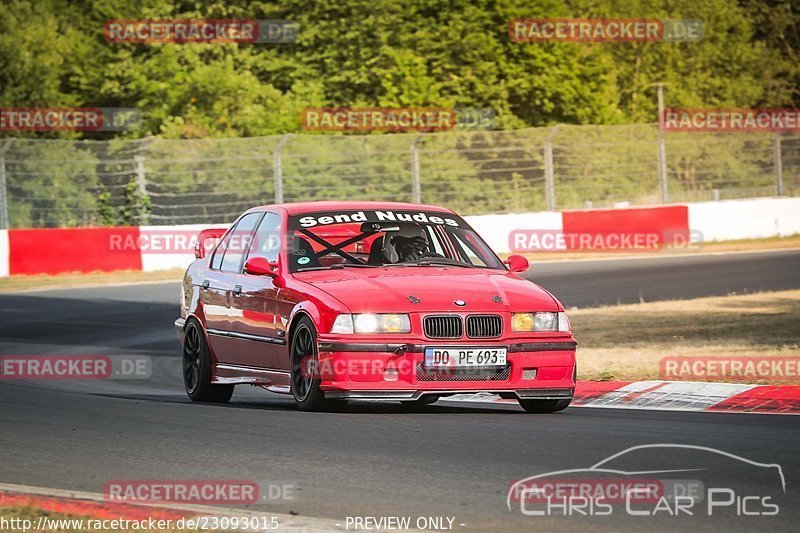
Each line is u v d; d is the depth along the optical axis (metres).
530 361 25.52
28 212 90.00
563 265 74.69
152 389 35.22
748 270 70.44
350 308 25.19
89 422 25.64
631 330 46.94
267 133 105.12
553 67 119.19
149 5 118.31
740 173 113.00
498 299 25.89
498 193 100.25
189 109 107.38
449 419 25.00
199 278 31.77
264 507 16.66
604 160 108.44
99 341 46.81
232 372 29.58
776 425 23.75
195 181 92.88
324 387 25.30
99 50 117.00
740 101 152.88
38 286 66.62
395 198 96.00
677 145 112.25
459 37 118.00
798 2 169.88
